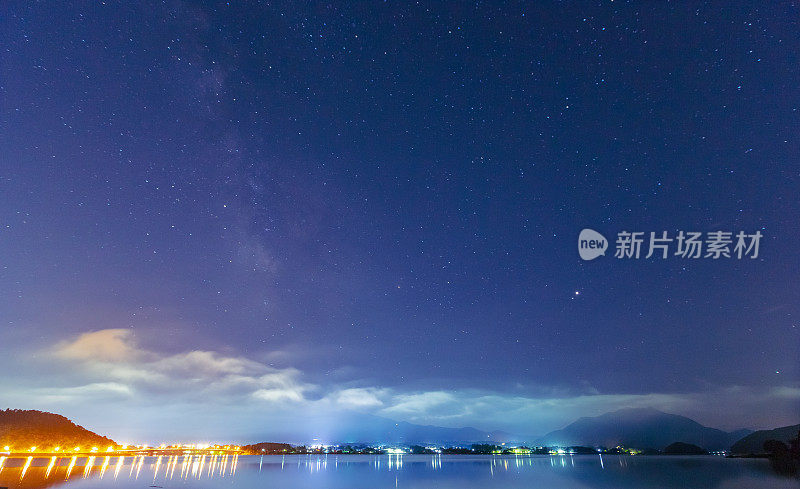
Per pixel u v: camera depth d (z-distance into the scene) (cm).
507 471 10338
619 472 9750
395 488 6328
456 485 6756
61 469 9069
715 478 7388
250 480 7362
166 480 7131
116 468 9975
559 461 16838
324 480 7525
